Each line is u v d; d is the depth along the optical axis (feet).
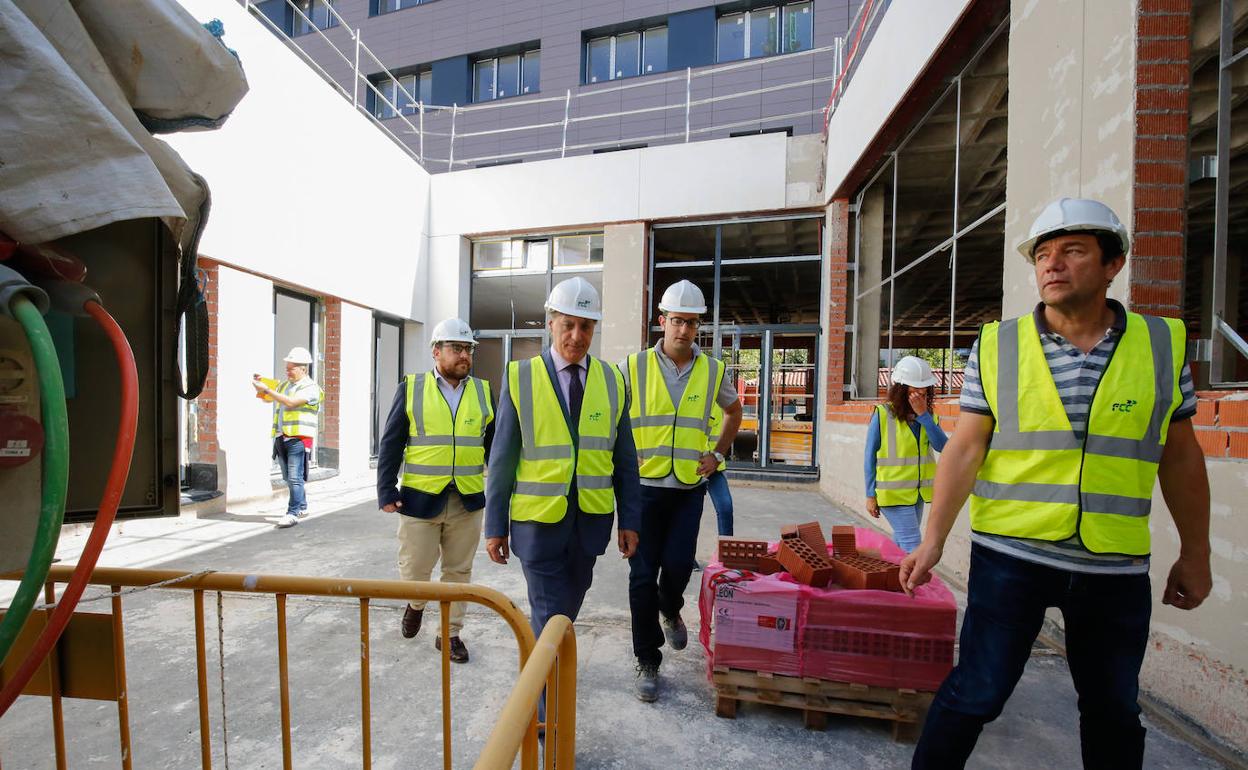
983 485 5.34
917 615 7.11
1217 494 7.18
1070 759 6.82
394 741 7.11
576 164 30.22
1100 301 4.99
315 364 25.67
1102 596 4.84
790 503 23.61
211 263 19.10
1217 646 7.11
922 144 20.61
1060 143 10.19
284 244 21.95
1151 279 8.41
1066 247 4.86
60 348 3.61
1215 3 11.12
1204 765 6.68
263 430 21.15
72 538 15.60
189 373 4.22
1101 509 4.78
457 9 51.52
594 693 8.27
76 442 3.84
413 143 52.54
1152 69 8.42
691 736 7.23
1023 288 11.20
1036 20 10.96
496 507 7.06
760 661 7.48
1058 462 4.90
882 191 25.11
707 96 44.68
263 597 11.74
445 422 9.44
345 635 10.05
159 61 3.44
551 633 3.79
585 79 48.65
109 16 3.24
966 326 57.57
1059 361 5.02
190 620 10.52
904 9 17.63
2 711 2.53
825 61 42.27
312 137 23.48
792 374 32.37
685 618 11.18
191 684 8.36
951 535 13.99
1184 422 4.90
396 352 31.01
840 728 7.45
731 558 9.19
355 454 26.81
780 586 7.52
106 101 3.17
